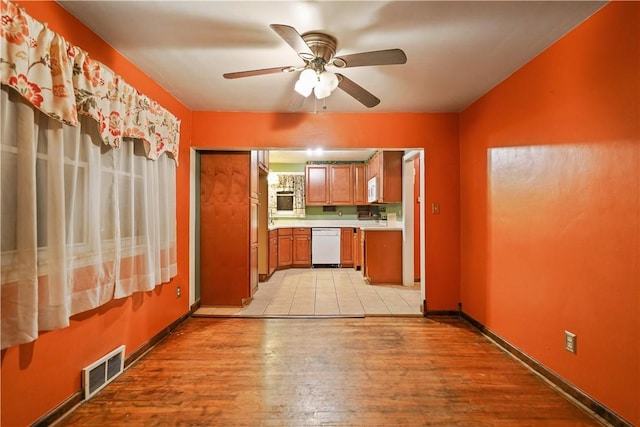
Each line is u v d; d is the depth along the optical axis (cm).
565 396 187
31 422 149
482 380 206
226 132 334
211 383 202
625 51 153
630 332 153
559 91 195
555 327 199
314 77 184
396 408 176
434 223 337
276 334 284
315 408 176
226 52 212
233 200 363
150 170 236
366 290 441
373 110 329
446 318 328
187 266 325
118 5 162
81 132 171
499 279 261
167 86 268
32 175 137
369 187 601
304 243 630
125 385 199
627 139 152
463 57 217
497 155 264
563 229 192
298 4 161
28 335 136
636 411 150
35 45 136
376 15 170
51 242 148
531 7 163
